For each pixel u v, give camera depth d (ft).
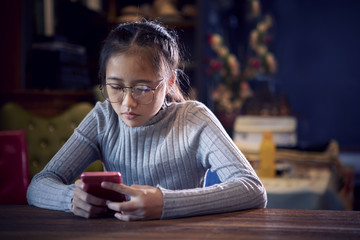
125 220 3.07
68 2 11.33
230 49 18.04
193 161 4.08
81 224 2.99
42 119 8.39
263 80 18.20
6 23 10.62
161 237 2.64
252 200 3.45
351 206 9.55
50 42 10.59
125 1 12.90
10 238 2.65
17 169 4.33
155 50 3.57
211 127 3.98
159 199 3.12
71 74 10.89
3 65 10.65
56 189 3.58
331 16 20.43
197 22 12.42
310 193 6.89
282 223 2.97
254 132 9.05
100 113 4.44
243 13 18.29
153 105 3.61
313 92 20.65
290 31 20.83
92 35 12.09
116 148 4.28
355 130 20.47
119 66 3.48
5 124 8.34
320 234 2.69
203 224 2.96
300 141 20.36
